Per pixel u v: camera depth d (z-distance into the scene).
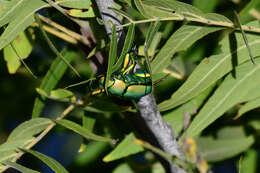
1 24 0.64
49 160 0.64
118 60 0.62
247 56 0.66
